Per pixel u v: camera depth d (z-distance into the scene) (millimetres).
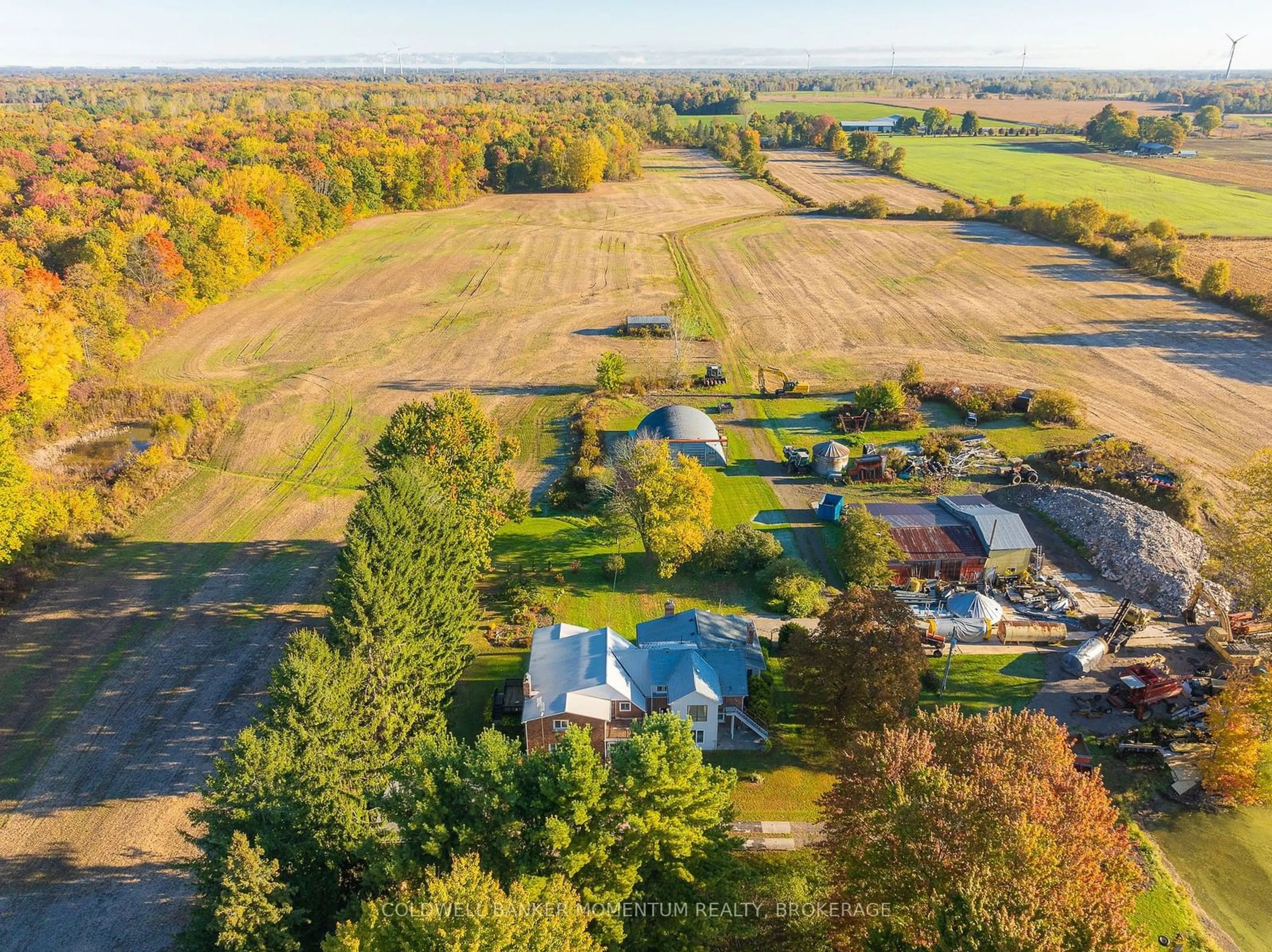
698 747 37156
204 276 129750
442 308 132750
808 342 117250
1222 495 74750
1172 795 44656
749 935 33062
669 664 49562
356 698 41094
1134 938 27531
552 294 139125
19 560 64375
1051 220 166375
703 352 113875
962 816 30828
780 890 34906
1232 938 37062
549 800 33094
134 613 60594
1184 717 49344
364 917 28188
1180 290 134125
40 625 59125
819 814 43438
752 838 42000
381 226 181500
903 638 44875
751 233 176875
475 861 29609
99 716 50750
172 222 131375
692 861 33781
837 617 45625
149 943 37281
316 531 72250
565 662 49312
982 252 159500
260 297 137125
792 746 48531
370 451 65750
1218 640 55188
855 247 165500
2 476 62188
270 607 61625
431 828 32031
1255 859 41000
